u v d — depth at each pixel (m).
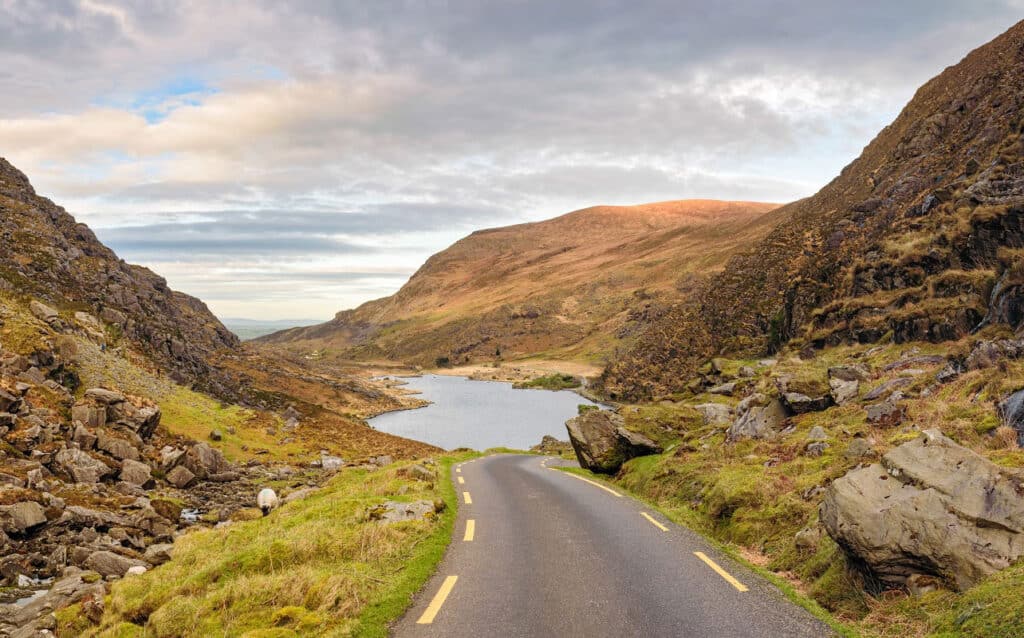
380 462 53.53
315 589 9.34
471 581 10.02
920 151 96.94
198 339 132.75
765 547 11.75
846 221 81.56
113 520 27.97
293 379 137.12
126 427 43.56
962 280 28.58
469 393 185.50
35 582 20.77
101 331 72.44
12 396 37.31
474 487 22.27
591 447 26.89
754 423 21.05
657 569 10.41
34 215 105.88
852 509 8.95
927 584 7.80
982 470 8.54
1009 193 31.94
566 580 9.90
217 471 46.41
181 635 8.88
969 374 16.44
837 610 8.48
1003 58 97.38
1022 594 6.39
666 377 109.69
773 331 69.50
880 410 16.67
